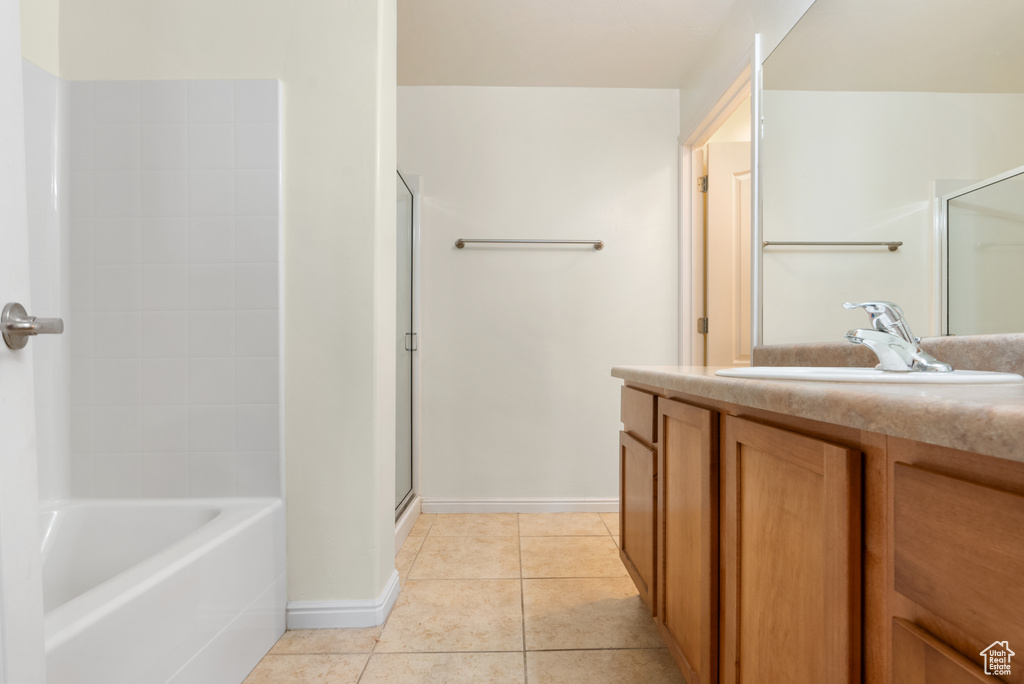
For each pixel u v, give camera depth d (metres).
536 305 2.91
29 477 0.69
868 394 0.60
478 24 2.37
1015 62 1.04
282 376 1.68
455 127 2.91
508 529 2.63
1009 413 0.41
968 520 0.47
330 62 1.69
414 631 1.65
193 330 1.68
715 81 2.43
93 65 1.69
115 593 0.99
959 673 0.47
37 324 0.66
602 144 2.92
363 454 1.68
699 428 1.13
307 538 1.67
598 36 2.46
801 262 1.77
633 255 2.92
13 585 0.66
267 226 1.67
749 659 0.93
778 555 0.82
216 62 1.69
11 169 0.67
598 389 2.92
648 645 1.57
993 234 1.08
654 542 1.47
